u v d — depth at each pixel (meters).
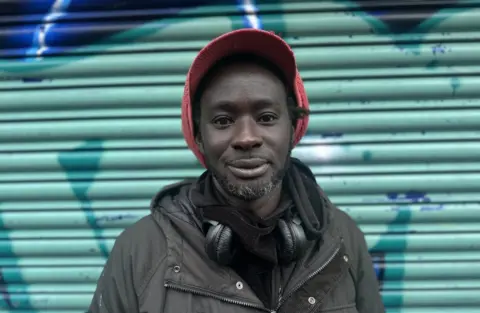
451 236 1.93
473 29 1.80
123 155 1.95
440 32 1.81
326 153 1.90
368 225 1.94
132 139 1.95
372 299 1.13
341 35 1.84
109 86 1.92
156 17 1.87
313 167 1.92
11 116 1.96
